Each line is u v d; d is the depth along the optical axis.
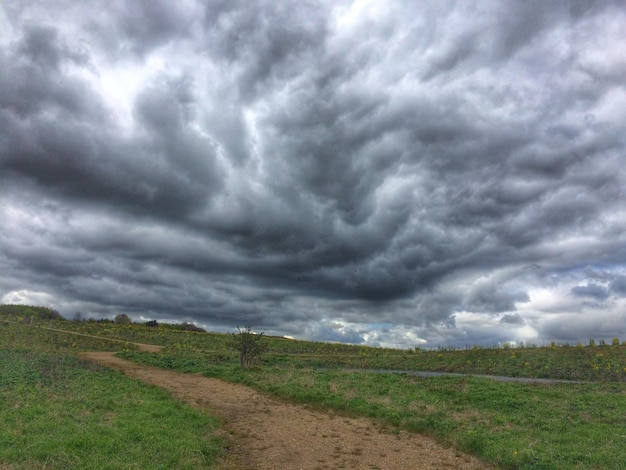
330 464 11.14
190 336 73.81
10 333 47.66
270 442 13.02
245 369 32.16
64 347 44.84
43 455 9.15
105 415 13.81
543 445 11.78
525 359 45.78
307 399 19.81
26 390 16.88
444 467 10.97
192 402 18.56
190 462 10.05
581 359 43.44
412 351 63.59
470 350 56.66
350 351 64.81
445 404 18.12
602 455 10.83
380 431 14.53
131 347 53.78
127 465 9.05
